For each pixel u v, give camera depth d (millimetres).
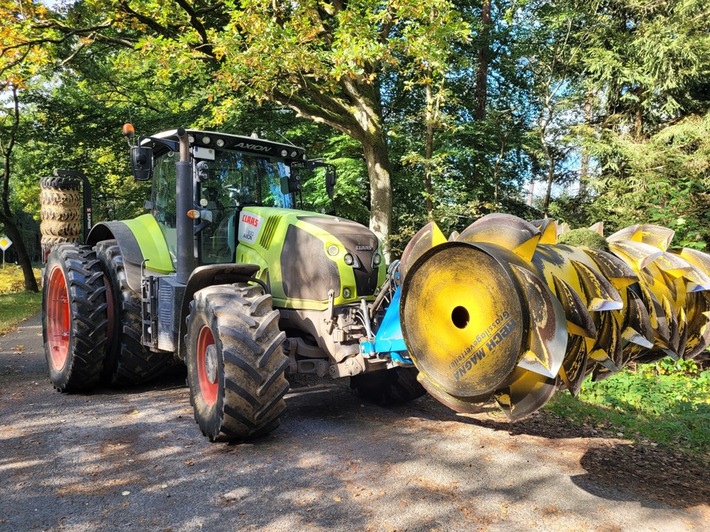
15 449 4340
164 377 6902
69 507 3422
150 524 3229
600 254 3721
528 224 3236
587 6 13586
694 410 5754
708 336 4125
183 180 5066
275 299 5156
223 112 11070
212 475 3854
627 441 4793
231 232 5582
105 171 20047
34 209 31875
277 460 4105
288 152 5945
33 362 8008
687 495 3746
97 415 5219
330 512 3363
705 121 11219
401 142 14648
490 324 3064
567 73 14367
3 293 23484
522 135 14578
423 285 3355
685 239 8875
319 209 6242
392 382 5465
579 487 3789
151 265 5883
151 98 19500
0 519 3281
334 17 11781
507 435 4766
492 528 3227
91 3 11820
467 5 15469
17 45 12102
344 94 13586
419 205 15344
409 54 9867
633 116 13664
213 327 4305
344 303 4855
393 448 4371
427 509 3422
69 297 5965
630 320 3691
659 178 10461
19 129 19422
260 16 9516
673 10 12664
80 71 17609
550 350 2820
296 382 6438
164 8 11594
